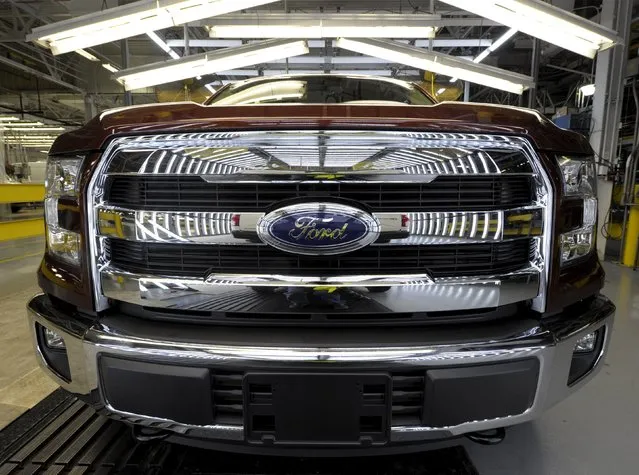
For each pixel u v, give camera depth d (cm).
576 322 112
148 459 138
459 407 101
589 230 120
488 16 415
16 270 453
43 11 712
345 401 98
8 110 1440
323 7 687
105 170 107
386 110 104
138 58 1065
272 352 97
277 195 102
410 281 103
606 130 557
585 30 418
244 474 129
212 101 231
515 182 107
